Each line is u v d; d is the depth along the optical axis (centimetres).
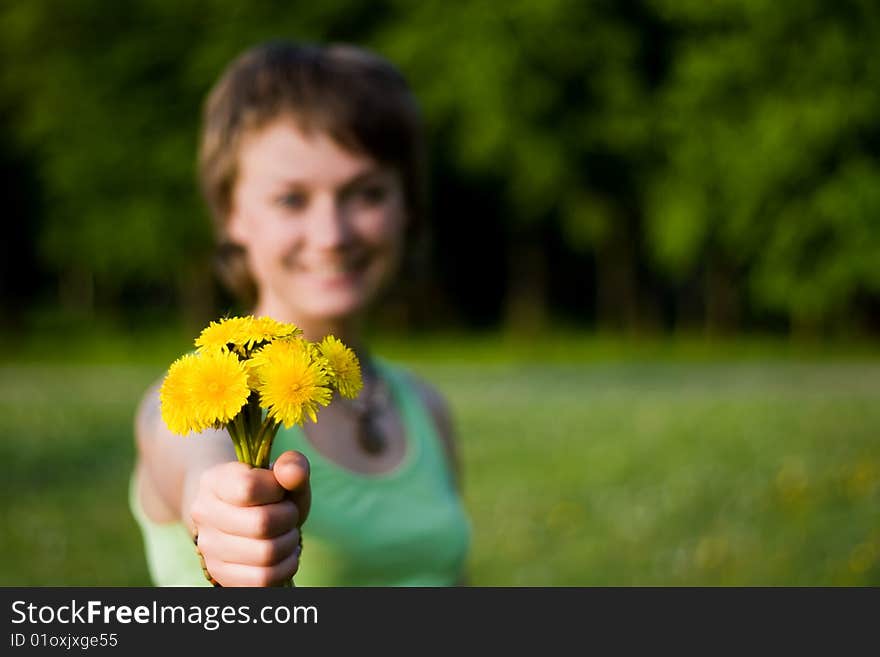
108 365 1708
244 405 117
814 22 1831
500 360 1794
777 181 1867
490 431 958
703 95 1867
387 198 221
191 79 1917
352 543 206
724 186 1894
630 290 2259
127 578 518
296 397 111
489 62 1841
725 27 1894
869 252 1861
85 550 569
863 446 831
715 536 601
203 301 2203
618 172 2048
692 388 1339
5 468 789
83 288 2722
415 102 230
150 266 2081
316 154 210
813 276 1914
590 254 2603
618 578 534
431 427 241
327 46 222
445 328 2534
